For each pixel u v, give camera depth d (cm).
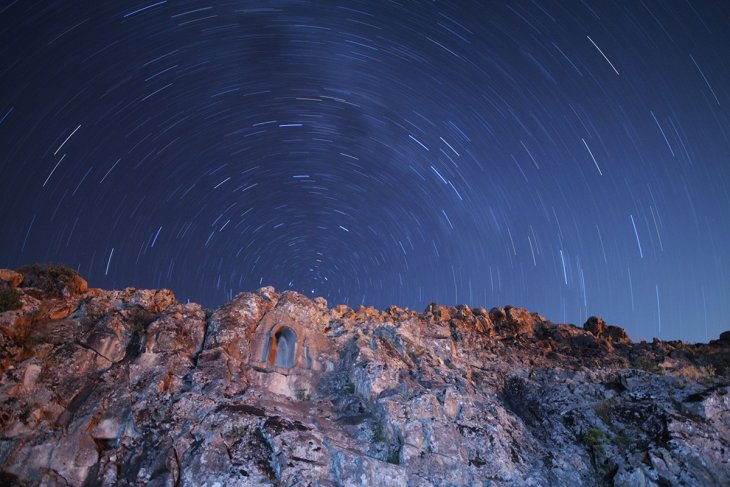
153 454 1495
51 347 1738
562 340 2577
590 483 1700
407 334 2220
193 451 1474
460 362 2208
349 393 1884
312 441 1526
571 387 2062
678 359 2422
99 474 1438
